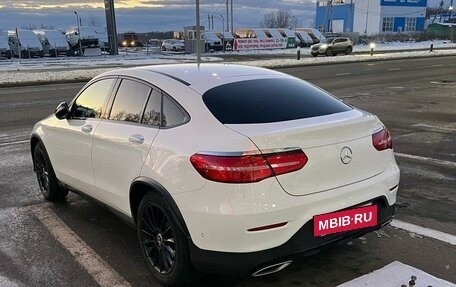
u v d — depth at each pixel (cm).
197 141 321
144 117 381
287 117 341
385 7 8062
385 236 434
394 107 1214
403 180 600
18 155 766
